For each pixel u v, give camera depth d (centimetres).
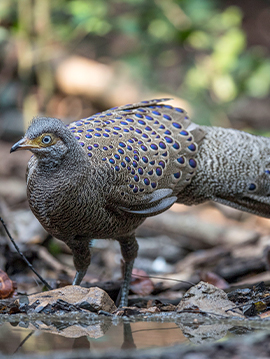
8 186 1608
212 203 1728
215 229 1468
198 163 895
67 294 738
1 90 2167
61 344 577
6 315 702
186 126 899
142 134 840
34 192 759
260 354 525
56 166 745
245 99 2478
